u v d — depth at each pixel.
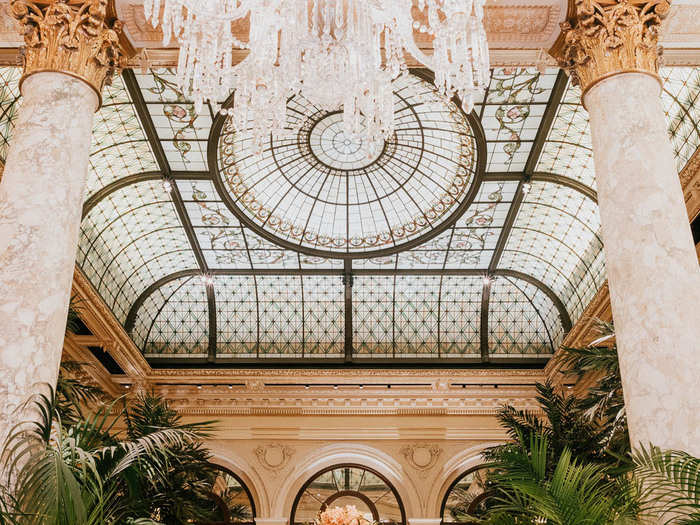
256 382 17.53
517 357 18.02
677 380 5.24
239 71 8.01
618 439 8.91
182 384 17.53
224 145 13.11
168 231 15.92
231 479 16.91
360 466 17.02
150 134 12.70
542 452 5.25
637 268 5.64
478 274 17.33
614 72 6.48
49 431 4.85
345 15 7.89
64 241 5.75
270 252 16.64
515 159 13.58
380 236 15.98
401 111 12.86
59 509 4.37
